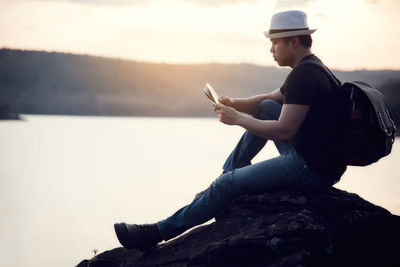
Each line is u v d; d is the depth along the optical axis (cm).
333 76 302
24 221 1098
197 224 319
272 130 288
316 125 288
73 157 3105
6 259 761
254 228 305
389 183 1464
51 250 817
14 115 10862
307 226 291
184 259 310
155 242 324
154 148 3697
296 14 304
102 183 1844
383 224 304
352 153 286
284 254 286
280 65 314
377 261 294
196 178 1905
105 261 350
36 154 3312
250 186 311
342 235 305
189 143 4331
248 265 290
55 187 1750
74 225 1050
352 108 283
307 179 304
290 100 287
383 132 277
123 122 11200
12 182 1900
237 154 337
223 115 299
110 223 1062
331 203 315
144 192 1552
